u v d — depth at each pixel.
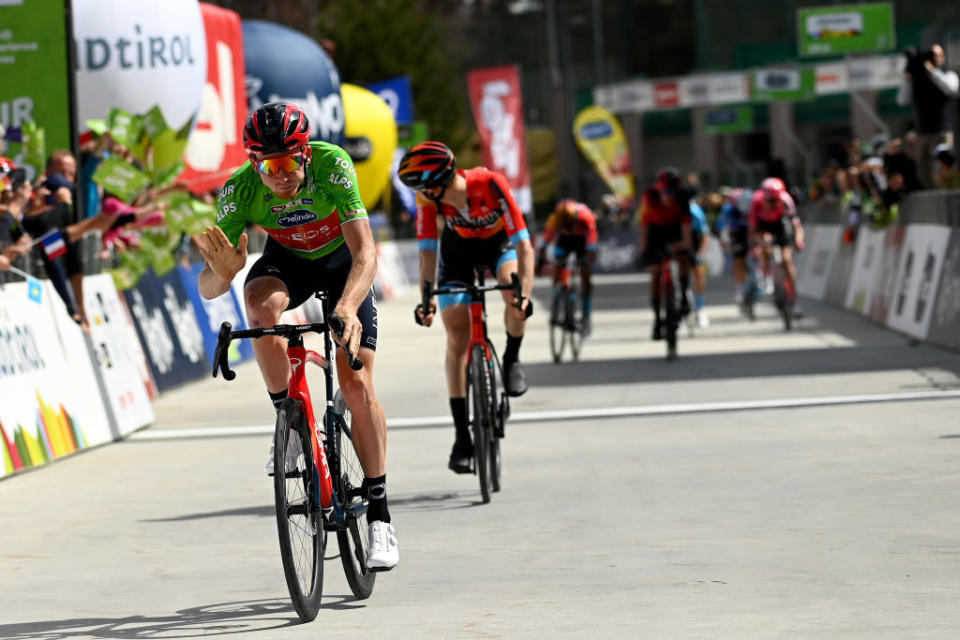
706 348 36.78
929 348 33.06
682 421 23.70
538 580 13.14
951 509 15.47
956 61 43.50
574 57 132.12
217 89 40.59
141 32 33.84
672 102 94.62
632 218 95.50
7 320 22.09
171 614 12.46
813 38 71.62
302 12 123.75
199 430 25.92
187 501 18.53
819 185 65.38
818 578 12.62
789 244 41.91
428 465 20.75
